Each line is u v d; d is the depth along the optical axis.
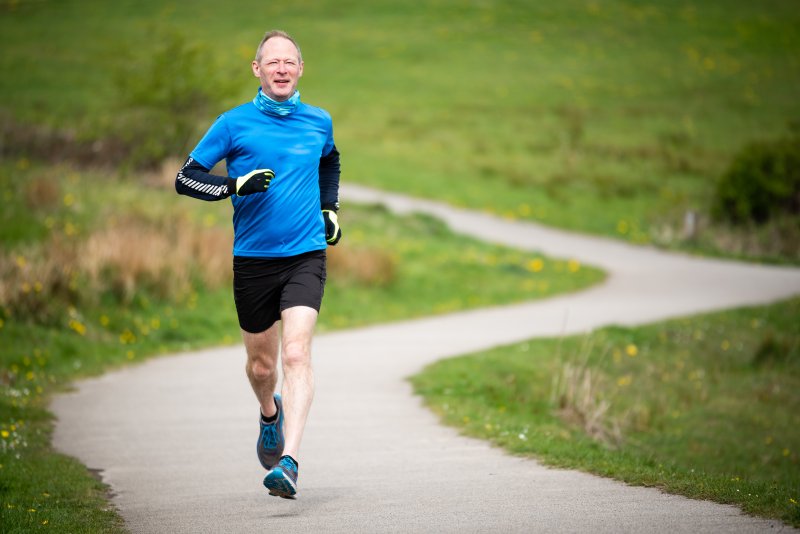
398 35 163.12
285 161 13.81
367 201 84.06
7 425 22.05
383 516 13.48
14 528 13.16
